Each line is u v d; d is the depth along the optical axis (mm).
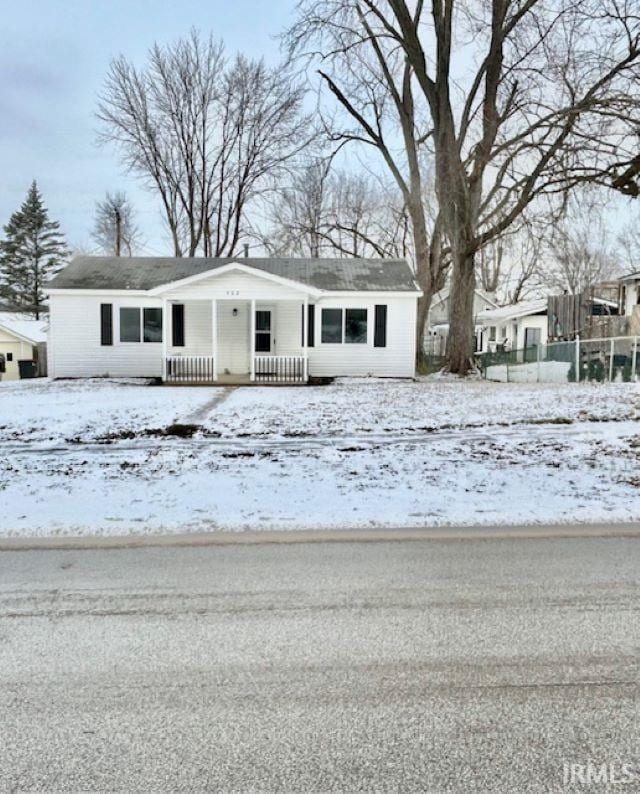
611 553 4367
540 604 3525
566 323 22484
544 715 2469
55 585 3840
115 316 19656
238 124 31625
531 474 6633
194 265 21641
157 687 2691
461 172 20016
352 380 19000
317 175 31750
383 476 6602
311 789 2059
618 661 2900
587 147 16719
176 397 14242
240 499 5750
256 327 20109
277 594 3689
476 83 20438
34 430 9727
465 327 21031
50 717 2473
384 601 3582
